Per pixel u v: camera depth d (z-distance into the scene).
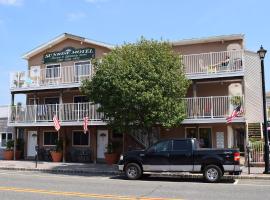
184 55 25.86
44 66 32.16
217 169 17.02
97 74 21.44
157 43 22.16
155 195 12.76
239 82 26.36
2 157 33.31
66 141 29.89
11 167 24.33
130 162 18.52
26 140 32.03
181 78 21.45
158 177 19.23
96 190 13.92
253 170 21.33
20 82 30.48
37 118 29.22
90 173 21.59
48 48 32.09
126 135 27.75
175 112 21.11
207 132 26.33
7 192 13.38
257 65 27.62
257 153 23.64
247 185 15.76
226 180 17.98
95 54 30.14
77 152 29.31
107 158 27.00
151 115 20.44
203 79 25.12
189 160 17.50
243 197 12.38
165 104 20.45
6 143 33.41
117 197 12.26
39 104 31.58
